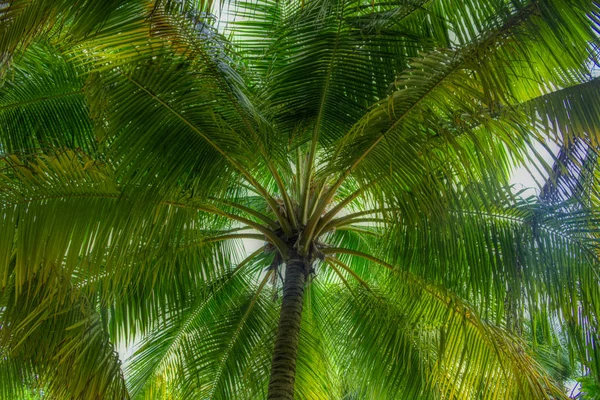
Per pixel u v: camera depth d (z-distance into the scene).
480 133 5.02
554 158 4.27
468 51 3.87
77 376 4.44
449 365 5.65
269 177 7.08
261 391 6.56
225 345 6.81
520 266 4.93
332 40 4.93
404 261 4.96
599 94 4.37
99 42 4.49
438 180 4.54
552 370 6.87
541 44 4.28
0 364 4.95
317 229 5.73
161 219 4.70
